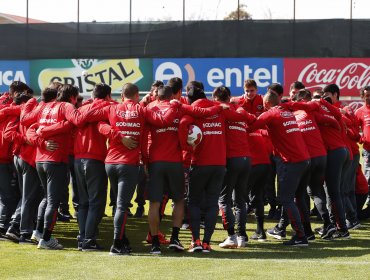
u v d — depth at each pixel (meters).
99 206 10.91
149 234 11.81
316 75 32.19
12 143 12.06
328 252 10.96
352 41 32.00
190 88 11.30
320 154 11.97
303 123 12.03
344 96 32.09
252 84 13.33
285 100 13.21
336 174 12.30
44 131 10.82
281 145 11.45
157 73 32.94
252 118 11.36
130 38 33.03
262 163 12.00
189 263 9.93
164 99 10.76
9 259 10.24
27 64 33.53
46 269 9.55
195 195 11.00
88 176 10.77
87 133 10.76
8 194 12.19
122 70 33.06
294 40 32.25
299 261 10.11
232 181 11.30
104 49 33.16
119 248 10.61
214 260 10.17
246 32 32.44
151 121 10.48
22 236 11.67
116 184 10.63
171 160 10.63
